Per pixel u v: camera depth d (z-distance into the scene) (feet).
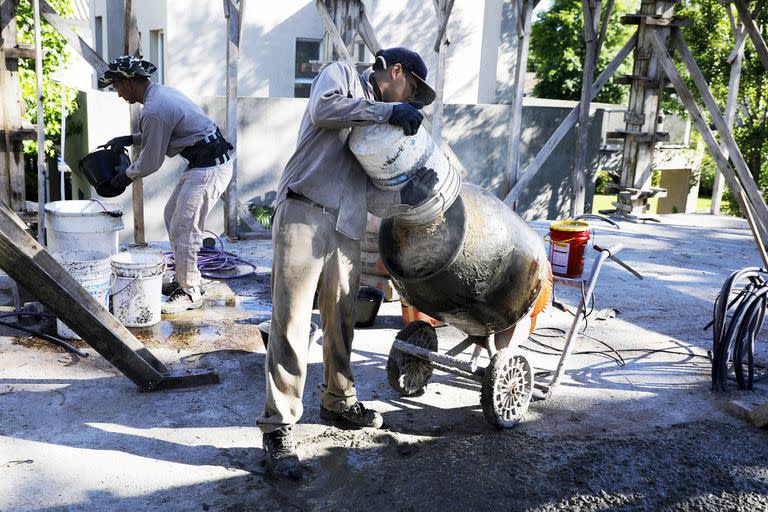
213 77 42.09
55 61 45.62
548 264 12.09
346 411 11.53
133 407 11.91
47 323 15.21
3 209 11.18
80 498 9.28
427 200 9.98
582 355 15.56
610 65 31.45
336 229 9.91
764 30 41.96
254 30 42.27
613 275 22.29
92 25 51.60
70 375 12.97
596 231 29.37
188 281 16.92
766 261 16.57
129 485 9.64
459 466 10.58
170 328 15.72
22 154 19.43
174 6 40.11
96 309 11.96
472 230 10.62
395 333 16.19
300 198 9.80
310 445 10.97
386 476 10.22
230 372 13.57
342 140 9.92
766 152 43.55
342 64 9.77
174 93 15.81
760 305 14.39
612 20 74.95
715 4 42.65
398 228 10.71
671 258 25.03
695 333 17.35
